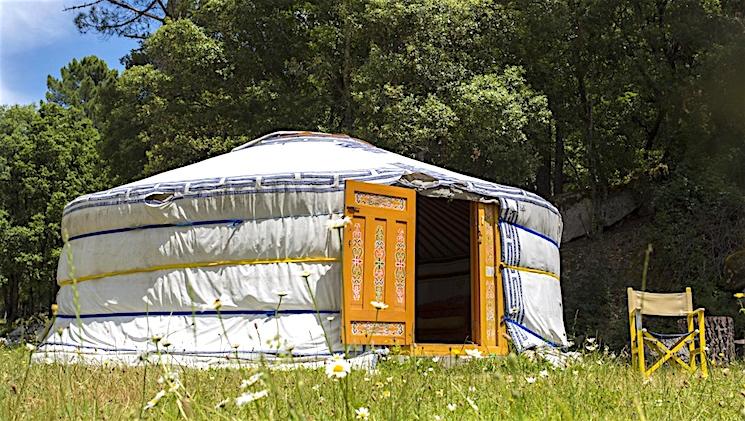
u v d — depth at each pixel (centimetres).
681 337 667
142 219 783
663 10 1683
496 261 831
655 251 1552
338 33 1717
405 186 782
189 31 1656
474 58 1689
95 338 792
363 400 326
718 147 1661
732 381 510
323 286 728
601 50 1759
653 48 1711
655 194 1552
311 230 736
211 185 759
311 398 329
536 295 865
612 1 1689
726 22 1603
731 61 1552
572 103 1812
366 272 737
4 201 2250
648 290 1503
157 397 240
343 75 1739
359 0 1634
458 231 1160
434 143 1573
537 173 1861
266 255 741
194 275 759
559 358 754
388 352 666
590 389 397
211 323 742
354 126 1645
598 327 1369
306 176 747
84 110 3288
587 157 1789
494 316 820
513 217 848
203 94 1700
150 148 1916
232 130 1689
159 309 768
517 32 1733
